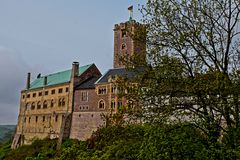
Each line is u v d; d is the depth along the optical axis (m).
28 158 118.00
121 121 30.95
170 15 30.86
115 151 34.53
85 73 149.50
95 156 41.56
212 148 26.83
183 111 29.27
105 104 130.88
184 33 30.02
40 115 161.62
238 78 28.66
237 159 26.20
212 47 30.12
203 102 28.48
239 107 28.05
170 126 28.58
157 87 29.38
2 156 155.00
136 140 31.83
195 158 27.12
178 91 29.22
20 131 171.88
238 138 27.16
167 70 29.72
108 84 130.88
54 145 133.88
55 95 155.25
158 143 27.91
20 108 176.38
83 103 140.38
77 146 51.78
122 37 139.62
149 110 29.17
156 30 31.05
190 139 27.92
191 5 30.73
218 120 28.64
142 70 31.36
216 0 30.52
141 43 31.77
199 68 30.19
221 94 27.73
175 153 27.50
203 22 30.53
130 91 30.08
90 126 134.88
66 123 142.12
